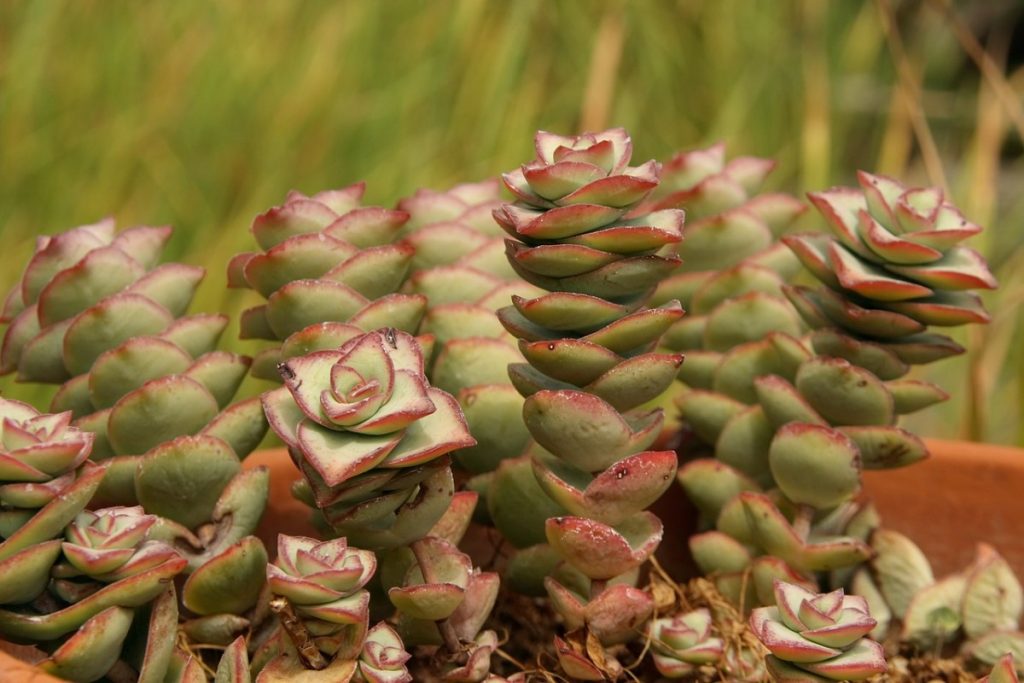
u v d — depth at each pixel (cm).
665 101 119
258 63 108
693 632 41
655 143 118
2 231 103
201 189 105
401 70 111
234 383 42
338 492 37
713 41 122
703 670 42
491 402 42
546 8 117
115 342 41
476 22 113
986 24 139
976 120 122
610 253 38
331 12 111
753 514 42
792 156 121
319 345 40
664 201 45
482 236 43
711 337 45
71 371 42
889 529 47
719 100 121
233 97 107
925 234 41
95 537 37
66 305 42
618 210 38
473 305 42
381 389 36
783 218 46
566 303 38
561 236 38
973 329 57
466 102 110
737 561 43
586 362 38
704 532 46
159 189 104
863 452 42
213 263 92
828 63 125
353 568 37
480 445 42
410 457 36
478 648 39
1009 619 43
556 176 38
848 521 44
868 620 38
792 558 42
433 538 39
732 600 43
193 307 90
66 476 37
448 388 42
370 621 41
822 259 42
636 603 39
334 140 105
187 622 41
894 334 42
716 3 123
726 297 45
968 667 43
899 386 43
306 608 37
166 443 40
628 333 38
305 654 38
